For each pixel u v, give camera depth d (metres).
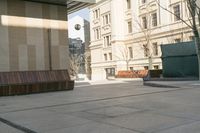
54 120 9.23
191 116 8.61
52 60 24.66
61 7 25.42
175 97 13.35
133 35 57.09
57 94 18.91
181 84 20.09
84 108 11.45
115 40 60.00
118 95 15.59
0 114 11.11
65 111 10.98
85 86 26.25
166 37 49.44
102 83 30.92
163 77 26.64
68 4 26.19
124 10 59.72
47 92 20.92
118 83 29.50
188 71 24.67
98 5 65.81
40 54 24.06
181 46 25.22
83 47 87.19
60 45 25.19
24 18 23.52
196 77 23.78
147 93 15.91
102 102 13.01
